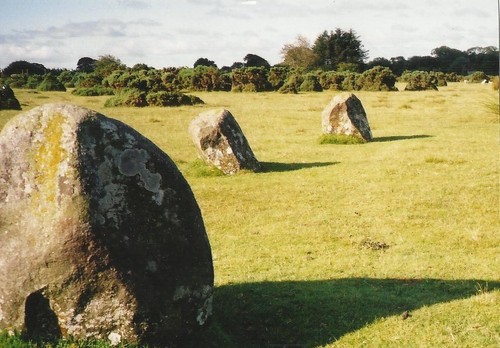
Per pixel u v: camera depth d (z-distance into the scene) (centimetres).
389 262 888
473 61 11012
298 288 774
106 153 528
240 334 642
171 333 557
